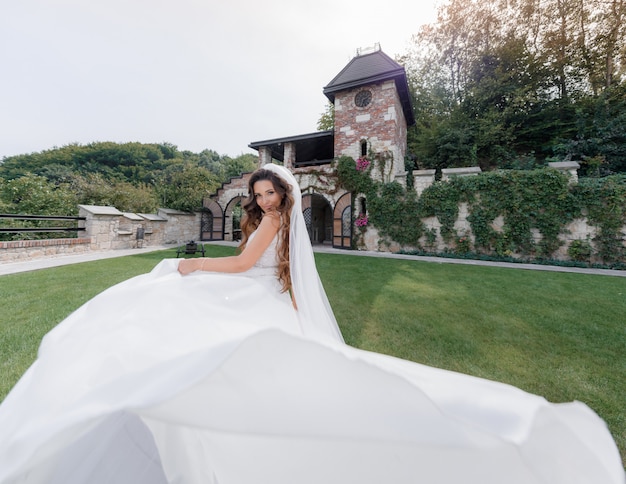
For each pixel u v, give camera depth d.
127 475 0.63
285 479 0.65
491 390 0.57
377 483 0.59
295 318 1.11
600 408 1.75
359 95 11.65
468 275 5.83
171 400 0.45
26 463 0.47
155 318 0.75
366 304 3.76
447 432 0.48
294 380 0.52
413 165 13.66
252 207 1.37
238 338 0.55
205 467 0.70
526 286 4.88
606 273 6.62
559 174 8.26
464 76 16.50
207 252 8.98
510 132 13.36
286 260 1.21
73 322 0.78
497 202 8.98
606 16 12.81
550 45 14.00
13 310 3.05
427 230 10.02
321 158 17.66
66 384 0.58
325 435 0.49
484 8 15.55
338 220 11.83
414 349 2.52
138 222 10.07
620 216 7.61
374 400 0.51
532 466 0.45
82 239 7.84
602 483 0.48
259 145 13.88
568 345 2.62
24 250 6.29
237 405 0.49
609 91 11.42
